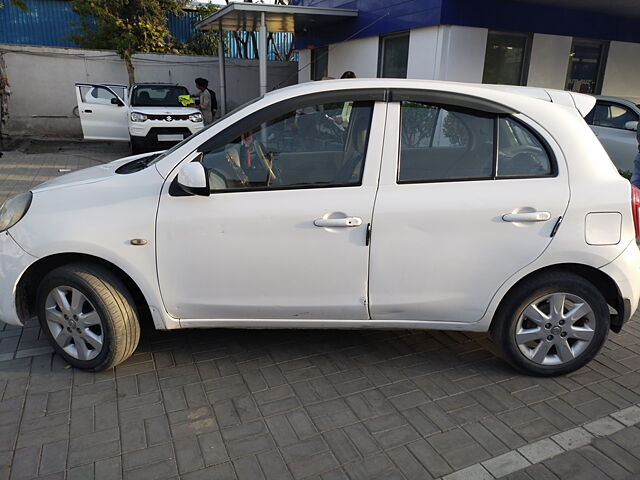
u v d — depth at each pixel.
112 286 2.99
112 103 12.52
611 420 2.80
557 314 3.04
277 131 2.93
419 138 2.93
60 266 3.09
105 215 2.89
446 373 3.26
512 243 2.90
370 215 2.86
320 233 2.87
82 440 2.58
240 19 11.73
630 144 7.70
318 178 2.92
